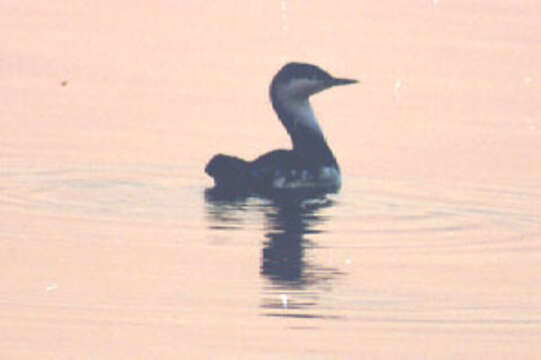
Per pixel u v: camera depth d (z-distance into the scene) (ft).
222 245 48.80
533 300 43.32
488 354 38.40
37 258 46.42
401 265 47.06
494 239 50.96
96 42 94.12
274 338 39.19
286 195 57.06
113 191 56.75
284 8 108.58
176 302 42.11
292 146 63.67
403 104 78.89
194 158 64.18
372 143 68.74
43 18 102.32
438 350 38.60
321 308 42.01
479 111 77.41
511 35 101.35
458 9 111.65
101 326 39.78
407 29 101.81
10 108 74.28
